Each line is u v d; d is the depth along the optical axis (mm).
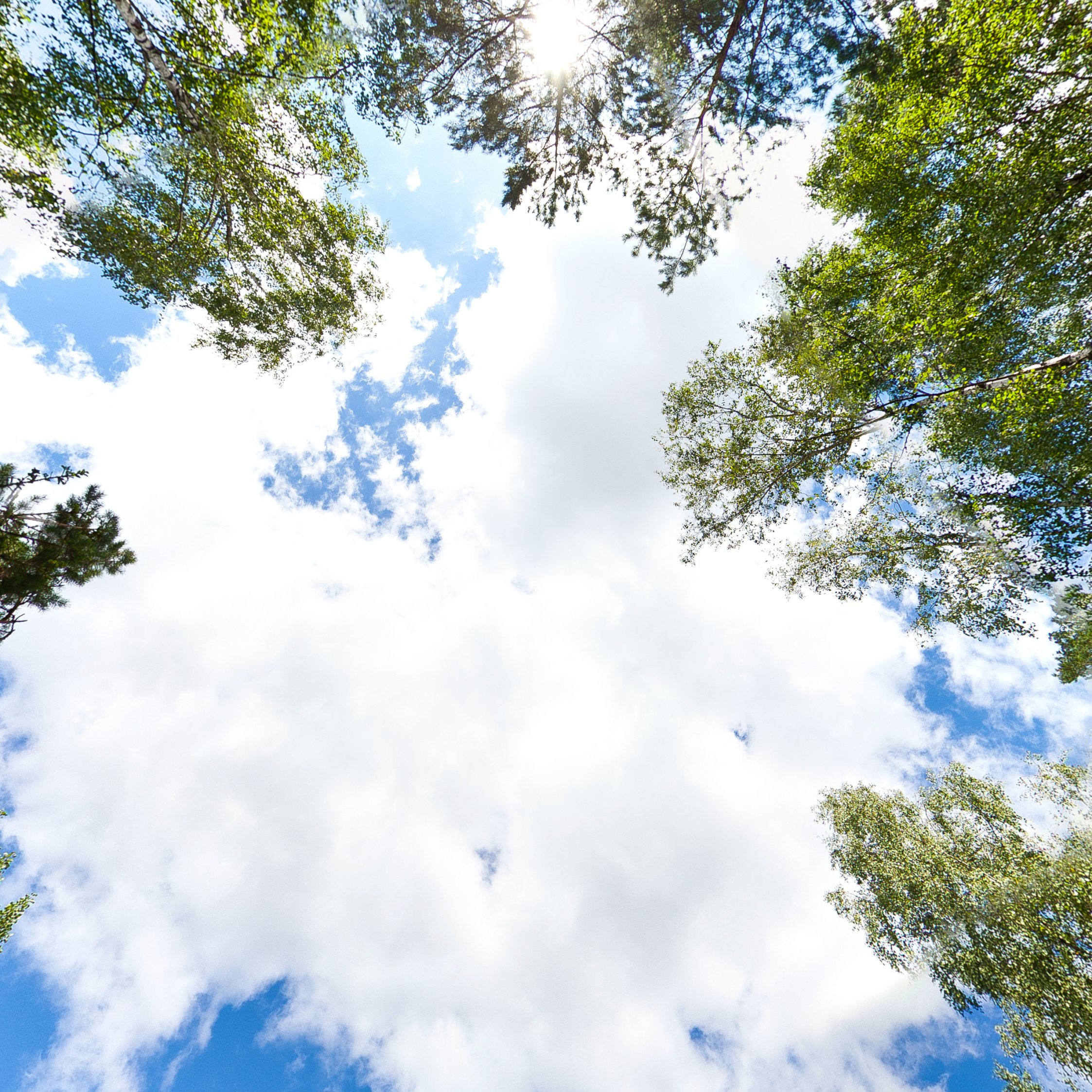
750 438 13641
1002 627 11453
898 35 7965
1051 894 11828
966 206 9492
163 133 8656
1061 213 8773
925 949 13469
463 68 8859
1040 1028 11609
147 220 9641
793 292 12703
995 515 11125
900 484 12375
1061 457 9812
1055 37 7574
